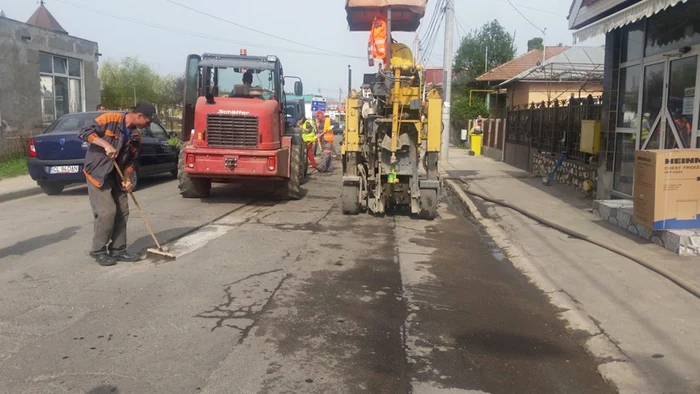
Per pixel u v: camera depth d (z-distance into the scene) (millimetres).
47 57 21391
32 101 20094
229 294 5906
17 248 7605
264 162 10969
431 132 10172
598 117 12555
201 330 4961
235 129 10992
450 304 5910
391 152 10117
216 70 13180
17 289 5914
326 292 6090
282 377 4168
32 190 12945
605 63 11141
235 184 14695
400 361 4520
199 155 10945
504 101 32406
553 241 8422
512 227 9438
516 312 5750
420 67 10211
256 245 8031
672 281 6371
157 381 4051
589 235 8516
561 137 15148
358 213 10797
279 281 6398
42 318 5148
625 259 7281
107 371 4180
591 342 4957
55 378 4055
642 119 10039
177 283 6215
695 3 8367
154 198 12188
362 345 4781
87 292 5859
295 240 8438
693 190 7602
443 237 9094
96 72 25062
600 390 4176
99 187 6652
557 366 4551
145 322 5105
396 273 6934
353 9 11195
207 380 4086
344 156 11312
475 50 37281
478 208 11320
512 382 4254
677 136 8875
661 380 4277
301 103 25469
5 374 4098
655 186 7566
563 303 5898
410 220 10391
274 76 13180
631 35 10469
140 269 6711
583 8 10320
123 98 38156
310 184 15531
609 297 6031
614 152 11008
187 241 8148
